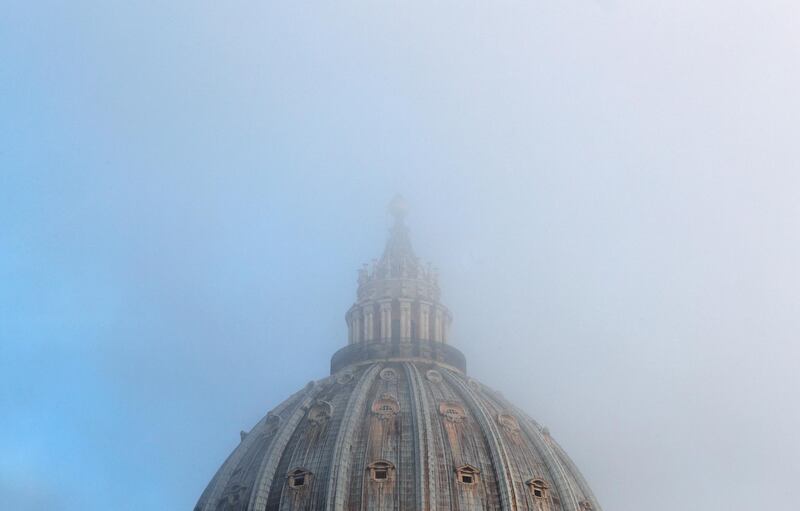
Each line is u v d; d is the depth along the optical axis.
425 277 154.62
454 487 121.00
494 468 124.50
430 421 127.44
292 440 129.00
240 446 135.88
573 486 132.25
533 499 123.88
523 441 132.75
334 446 123.75
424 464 121.25
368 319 150.25
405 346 145.38
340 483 119.81
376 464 121.75
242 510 122.81
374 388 134.75
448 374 141.38
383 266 155.12
